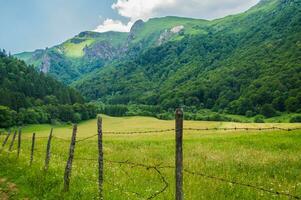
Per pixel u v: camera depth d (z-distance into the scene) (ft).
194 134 198.80
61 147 119.75
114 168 62.69
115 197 41.63
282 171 60.54
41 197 47.57
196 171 61.05
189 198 40.04
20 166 67.26
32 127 542.98
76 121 628.28
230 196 42.16
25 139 178.50
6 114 521.65
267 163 68.08
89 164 70.38
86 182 50.52
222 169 63.62
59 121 619.26
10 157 81.35
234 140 128.77
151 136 207.92
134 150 106.42
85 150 108.99
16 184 55.77
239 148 99.30
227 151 89.97
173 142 136.67
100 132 41.96
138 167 64.59
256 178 54.80
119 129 432.66
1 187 54.39
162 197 40.55
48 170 60.18
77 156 92.63
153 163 72.23
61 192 47.32
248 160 71.46
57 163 70.23
